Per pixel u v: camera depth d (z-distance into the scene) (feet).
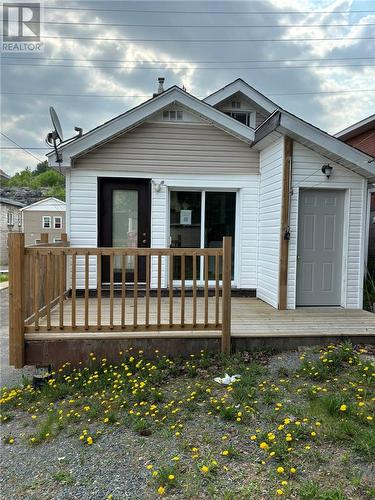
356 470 7.15
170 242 22.24
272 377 11.80
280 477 7.04
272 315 17.70
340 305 19.98
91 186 21.20
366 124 32.17
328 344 14.48
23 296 13.01
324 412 9.36
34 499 6.93
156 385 11.71
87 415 10.16
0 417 10.51
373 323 16.29
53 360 13.26
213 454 7.92
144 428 9.23
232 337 14.01
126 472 7.57
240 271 22.40
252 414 9.48
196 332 13.85
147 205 21.79
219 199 22.47
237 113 32.32
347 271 19.71
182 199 22.27
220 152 21.79
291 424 8.75
